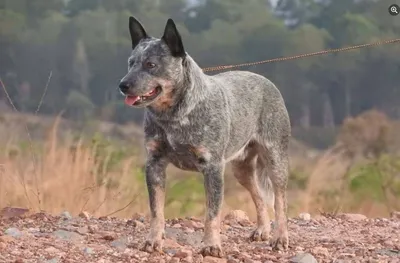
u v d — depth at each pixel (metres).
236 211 12.87
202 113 9.49
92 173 13.95
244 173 10.95
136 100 9.29
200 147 9.49
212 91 9.70
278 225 10.35
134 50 9.55
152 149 9.63
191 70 9.47
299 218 13.13
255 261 9.30
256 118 10.48
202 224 11.80
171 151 9.61
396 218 13.61
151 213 9.70
